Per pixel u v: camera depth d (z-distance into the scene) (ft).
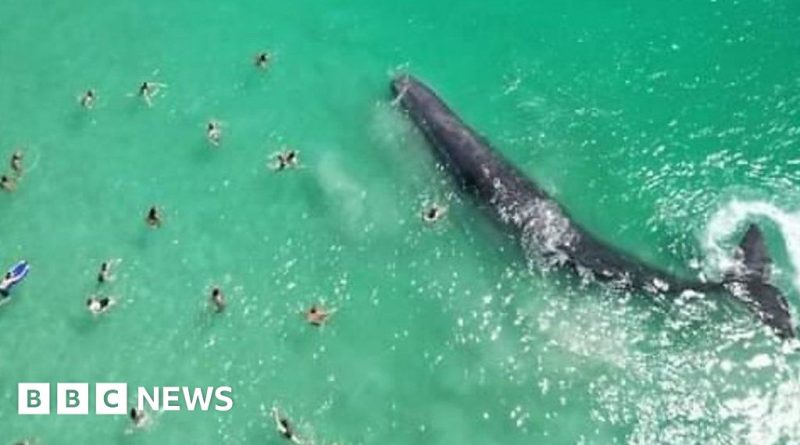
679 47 152.25
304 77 152.25
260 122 146.82
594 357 119.85
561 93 147.64
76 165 143.23
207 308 128.26
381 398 120.06
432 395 119.75
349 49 155.53
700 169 136.77
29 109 150.00
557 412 116.57
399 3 161.27
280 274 130.82
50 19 161.48
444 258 130.11
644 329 120.67
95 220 137.69
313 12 161.07
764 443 112.16
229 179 140.67
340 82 151.23
